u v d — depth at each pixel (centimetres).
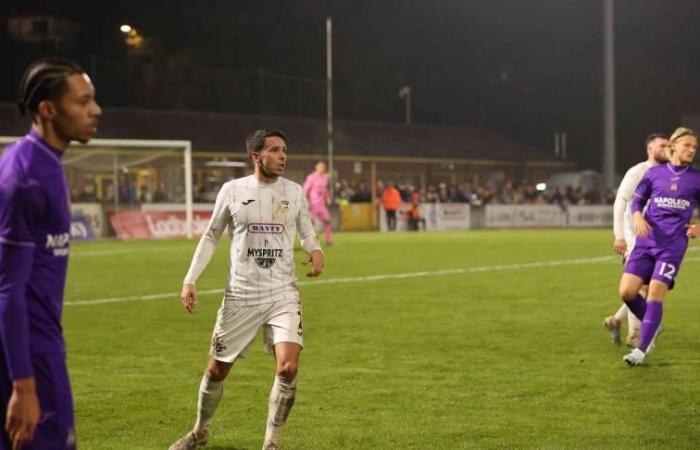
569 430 682
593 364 941
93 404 779
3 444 395
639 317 966
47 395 396
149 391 830
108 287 1742
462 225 4884
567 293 1592
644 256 949
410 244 3127
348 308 1402
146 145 3566
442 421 712
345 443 653
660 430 681
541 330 1170
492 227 4991
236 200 620
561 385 838
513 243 3173
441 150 6819
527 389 823
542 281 1806
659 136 1005
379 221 4725
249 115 6431
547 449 633
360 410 748
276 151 621
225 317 620
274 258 620
